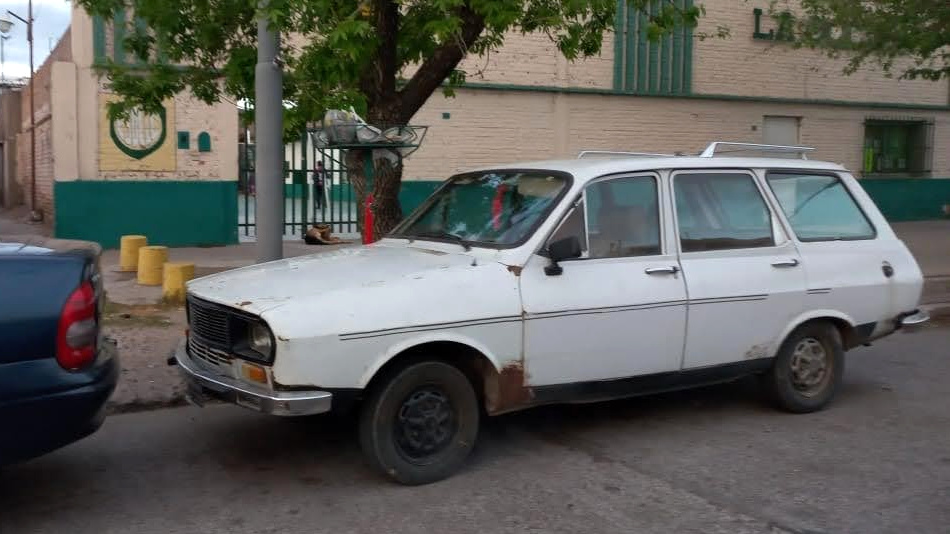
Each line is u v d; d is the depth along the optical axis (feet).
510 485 16.99
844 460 18.45
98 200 47.06
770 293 20.44
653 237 19.33
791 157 24.38
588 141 57.93
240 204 62.13
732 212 20.62
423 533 14.82
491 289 16.97
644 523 15.21
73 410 14.10
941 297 38.60
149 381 22.91
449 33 24.47
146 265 35.94
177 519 15.42
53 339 13.93
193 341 18.03
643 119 59.41
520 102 55.52
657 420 21.33
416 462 16.80
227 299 16.43
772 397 21.61
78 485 17.02
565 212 18.19
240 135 52.95
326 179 62.69
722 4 61.05
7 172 81.20
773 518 15.42
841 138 67.87
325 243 50.34
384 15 25.89
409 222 21.04
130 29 41.04
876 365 27.43
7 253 14.30
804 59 64.95
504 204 19.25
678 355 19.30
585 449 19.13
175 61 27.14
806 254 21.31
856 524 15.16
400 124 26.63
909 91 69.97
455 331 16.48
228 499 16.34
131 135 47.39
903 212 71.46
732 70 62.23
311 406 15.33
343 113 24.26
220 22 25.35
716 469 17.90
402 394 16.46
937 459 18.56
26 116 71.15
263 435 20.03
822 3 46.50
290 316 15.28
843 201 22.66
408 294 16.24
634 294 18.51
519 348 17.24
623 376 18.65
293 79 24.64
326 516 15.53
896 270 22.72
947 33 42.16
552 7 26.30
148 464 18.19
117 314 30.40
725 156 21.84
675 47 59.88
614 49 57.82
